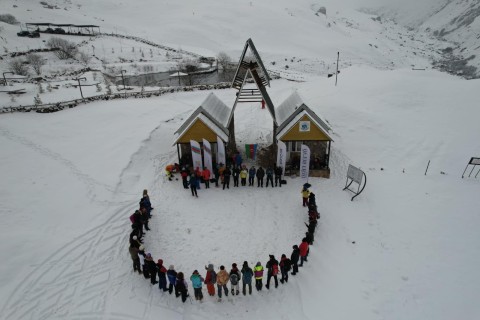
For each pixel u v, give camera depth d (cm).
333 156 2378
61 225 1589
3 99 3288
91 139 2412
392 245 1548
